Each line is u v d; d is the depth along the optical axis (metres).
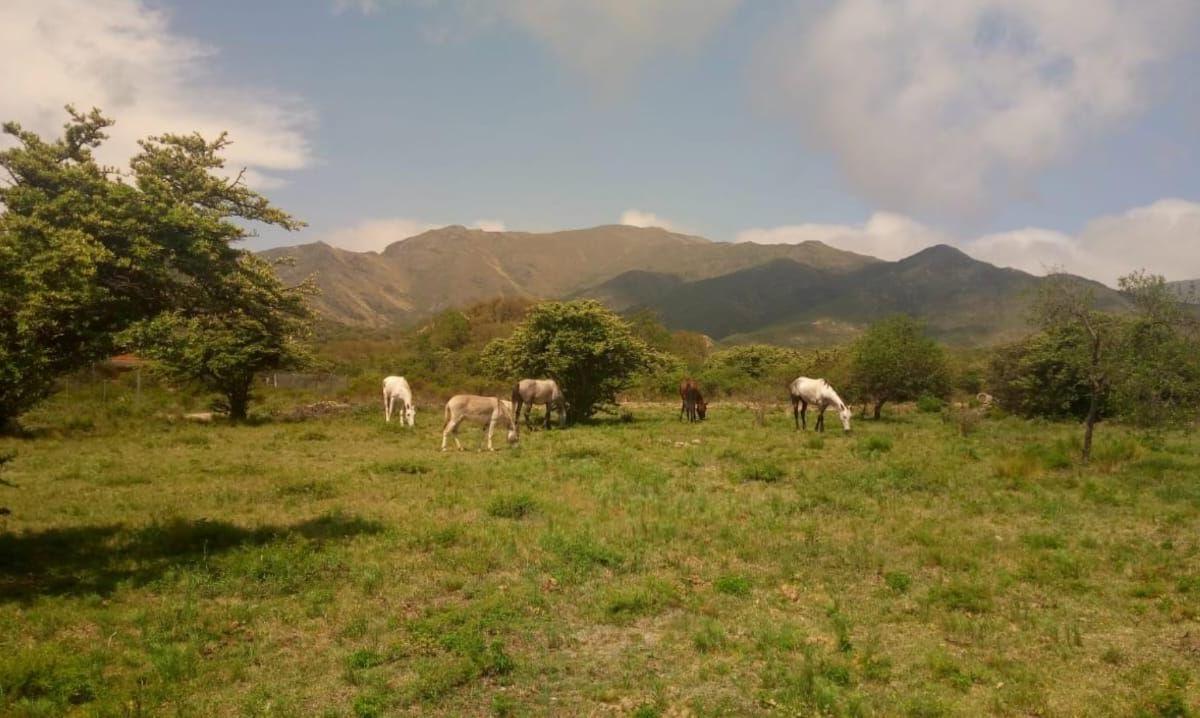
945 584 8.13
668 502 11.77
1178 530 10.20
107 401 28.92
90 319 8.35
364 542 9.50
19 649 6.08
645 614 7.23
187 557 8.73
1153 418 14.57
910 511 11.30
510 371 25.91
